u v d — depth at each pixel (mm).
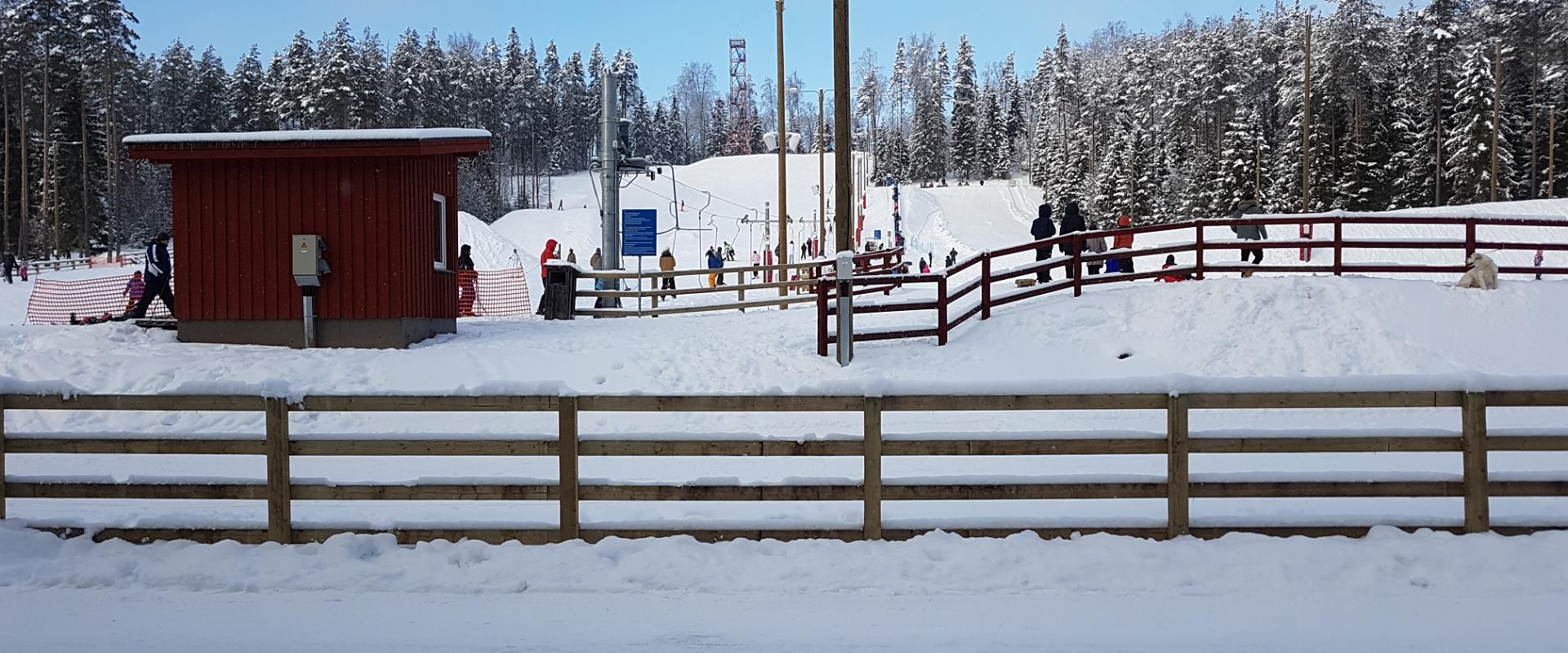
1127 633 5668
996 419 13102
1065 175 106750
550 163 147625
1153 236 51094
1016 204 110750
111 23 79188
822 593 6324
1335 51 72438
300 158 16359
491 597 6309
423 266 17125
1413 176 72750
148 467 10531
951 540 7082
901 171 142125
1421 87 78625
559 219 83125
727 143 177625
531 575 6594
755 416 13211
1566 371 14578
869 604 6141
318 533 7285
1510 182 67312
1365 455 11039
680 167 125625
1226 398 7238
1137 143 93562
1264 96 93625
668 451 7266
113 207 81250
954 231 88438
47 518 8023
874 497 7238
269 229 16391
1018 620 5871
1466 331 15461
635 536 7262
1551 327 15484
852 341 15398
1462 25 80688
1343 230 40500
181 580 6574
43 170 71125
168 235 17953
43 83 70500
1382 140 73438
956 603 6145
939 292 16000
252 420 12898
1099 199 94125
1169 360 15133
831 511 8547
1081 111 122750
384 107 106312
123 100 95562
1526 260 35062
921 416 13180
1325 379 7254
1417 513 8734
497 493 7285
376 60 109312
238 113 116438
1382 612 5949
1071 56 143875
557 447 7277
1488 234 39062
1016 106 154125
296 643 5582
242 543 7289
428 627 5812
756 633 5684
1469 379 7180
